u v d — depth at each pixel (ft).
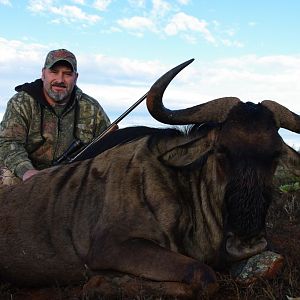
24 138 7.82
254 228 5.11
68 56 7.87
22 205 6.07
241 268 5.43
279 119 5.50
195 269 4.95
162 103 5.49
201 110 5.48
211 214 5.61
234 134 5.20
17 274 6.00
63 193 5.97
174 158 5.58
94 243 5.47
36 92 7.88
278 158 5.28
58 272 5.82
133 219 5.42
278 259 5.36
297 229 7.55
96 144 6.56
